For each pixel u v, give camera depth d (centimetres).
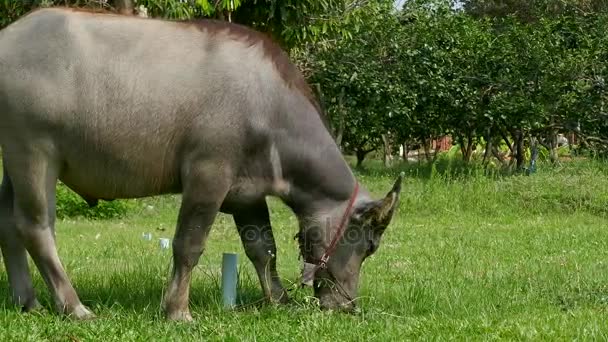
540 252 880
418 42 1625
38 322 571
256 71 587
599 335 548
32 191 579
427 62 1614
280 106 590
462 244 923
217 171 581
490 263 812
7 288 655
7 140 579
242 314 598
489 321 578
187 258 589
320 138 599
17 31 582
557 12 2350
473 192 1212
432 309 624
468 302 640
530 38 1570
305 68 1556
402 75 1616
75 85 573
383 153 2192
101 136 577
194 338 546
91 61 576
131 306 614
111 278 681
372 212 598
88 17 586
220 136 579
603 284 698
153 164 584
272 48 597
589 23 1664
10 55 576
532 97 1566
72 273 710
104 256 817
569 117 1579
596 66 1556
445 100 1638
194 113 579
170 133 580
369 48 1612
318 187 600
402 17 1772
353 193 608
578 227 1034
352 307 605
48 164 580
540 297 659
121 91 576
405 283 699
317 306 604
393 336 553
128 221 1121
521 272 757
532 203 1194
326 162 599
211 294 647
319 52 1568
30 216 584
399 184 593
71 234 982
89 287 661
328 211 604
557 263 811
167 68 580
